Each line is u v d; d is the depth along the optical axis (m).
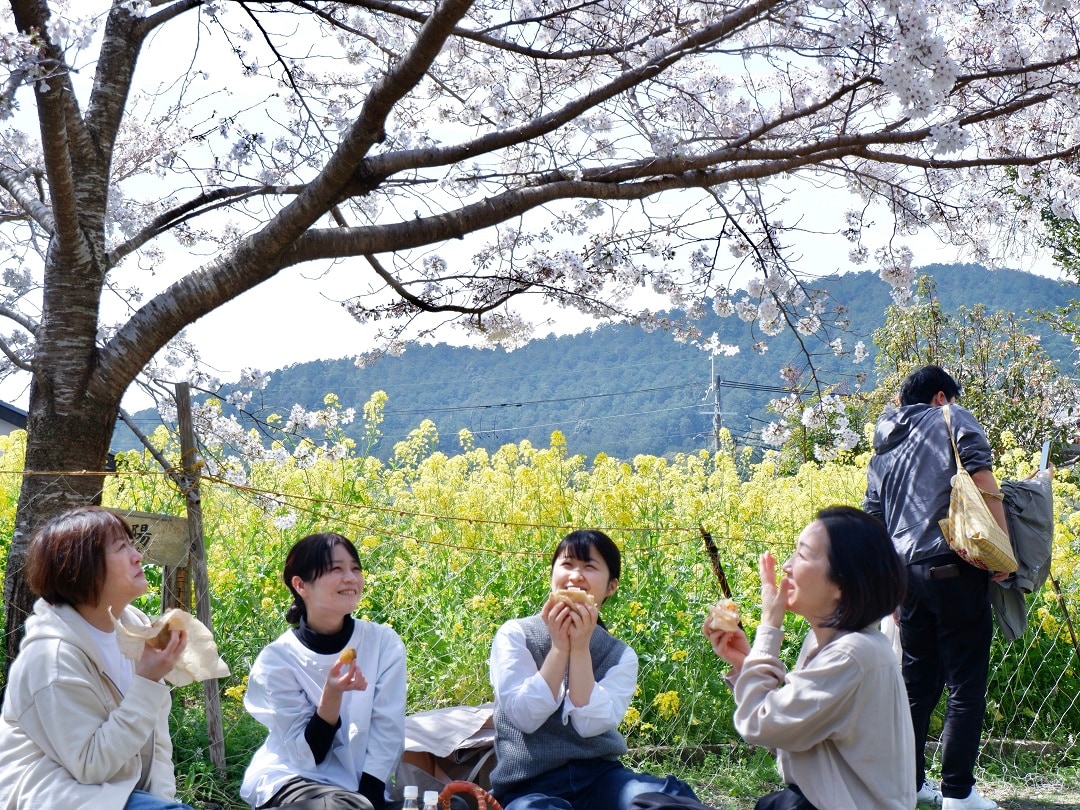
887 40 4.73
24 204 5.30
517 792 3.78
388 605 6.10
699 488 8.26
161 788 3.13
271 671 3.79
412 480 8.18
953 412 4.93
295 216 4.72
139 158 7.09
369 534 6.60
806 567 3.07
